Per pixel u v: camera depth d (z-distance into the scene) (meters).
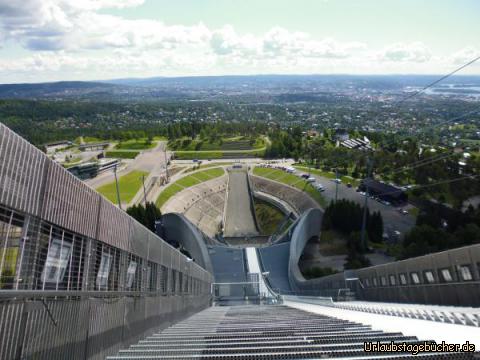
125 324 17.31
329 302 40.62
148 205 106.50
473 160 113.56
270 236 124.56
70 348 11.92
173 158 194.75
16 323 9.33
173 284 30.75
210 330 16.61
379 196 118.88
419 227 78.88
